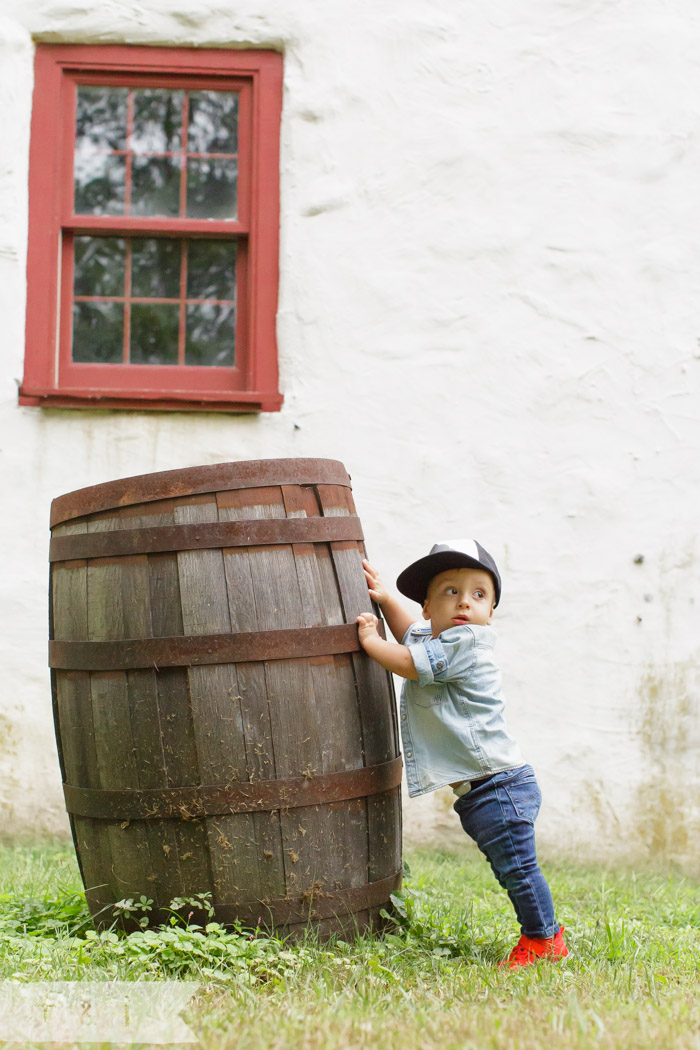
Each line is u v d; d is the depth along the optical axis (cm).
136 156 527
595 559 507
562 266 516
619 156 520
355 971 260
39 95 515
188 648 280
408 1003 240
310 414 505
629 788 499
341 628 294
